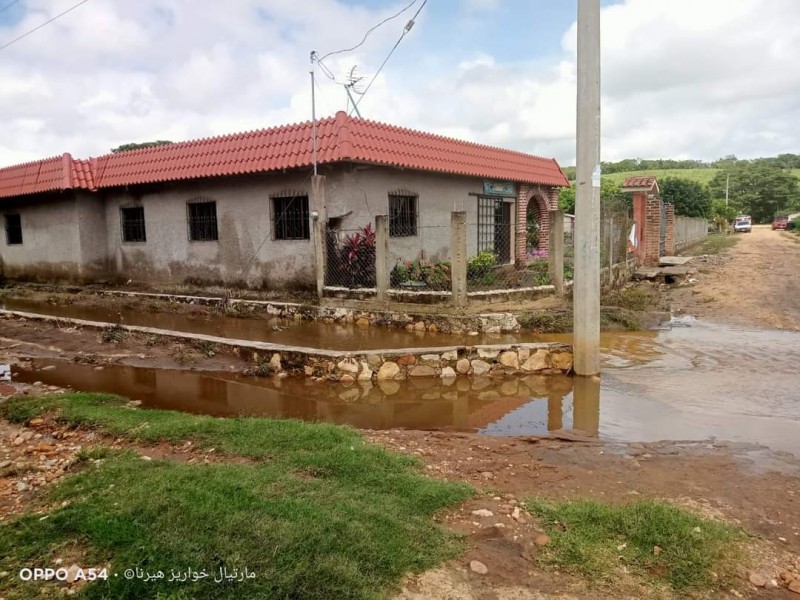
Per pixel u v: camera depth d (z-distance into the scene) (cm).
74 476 379
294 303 1162
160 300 1330
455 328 956
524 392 675
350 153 1112
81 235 1573
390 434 516
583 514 346
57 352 861
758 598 277
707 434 522
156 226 1495
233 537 295
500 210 1728
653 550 310
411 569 288
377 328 1012
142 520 310
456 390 690
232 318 1141
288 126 1254
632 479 416
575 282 717
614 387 677
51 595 253
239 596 254
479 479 412
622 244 1605
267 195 1268
